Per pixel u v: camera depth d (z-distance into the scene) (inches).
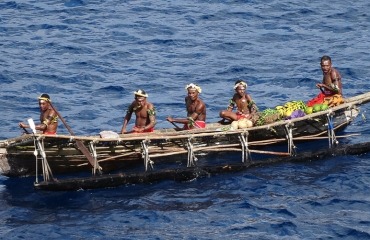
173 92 2640.3
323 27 3090.6
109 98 2598.4
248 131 2144.4
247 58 2864.2
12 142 2039.9
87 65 2797.7
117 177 2031.3
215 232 1851.6
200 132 2130.9
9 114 2487.7
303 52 2903.5
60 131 2381.9
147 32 3038.9
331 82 2258.9
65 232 1855.3
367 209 1931.6
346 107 2213.3
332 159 2145.7
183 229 1862.7
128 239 1823.3
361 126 2359.7
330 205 1947.6
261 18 3154.5
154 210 1934.1
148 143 2073.1
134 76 2736.2
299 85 2684.5
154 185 2047.2
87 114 2491.4
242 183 2043.6
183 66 2812.5
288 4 3257.9
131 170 2127.2
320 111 2188.7
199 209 1939.0
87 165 2102.6
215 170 2080.5
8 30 3031.5
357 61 2827.3
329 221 1887.3
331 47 2938.0
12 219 1914.4
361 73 2751.0
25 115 2485.2
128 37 2999.5
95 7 3223.4
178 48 2933.1
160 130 2187.5
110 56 2864.2
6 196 2020.2
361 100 2251.5
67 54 2869.1
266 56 2878.9
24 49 2898.6
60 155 2058.3
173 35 3016.7
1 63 2790.4
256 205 1950.1
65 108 2524.6
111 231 1857.8
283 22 3125.0
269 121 2174.0
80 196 2004.2
